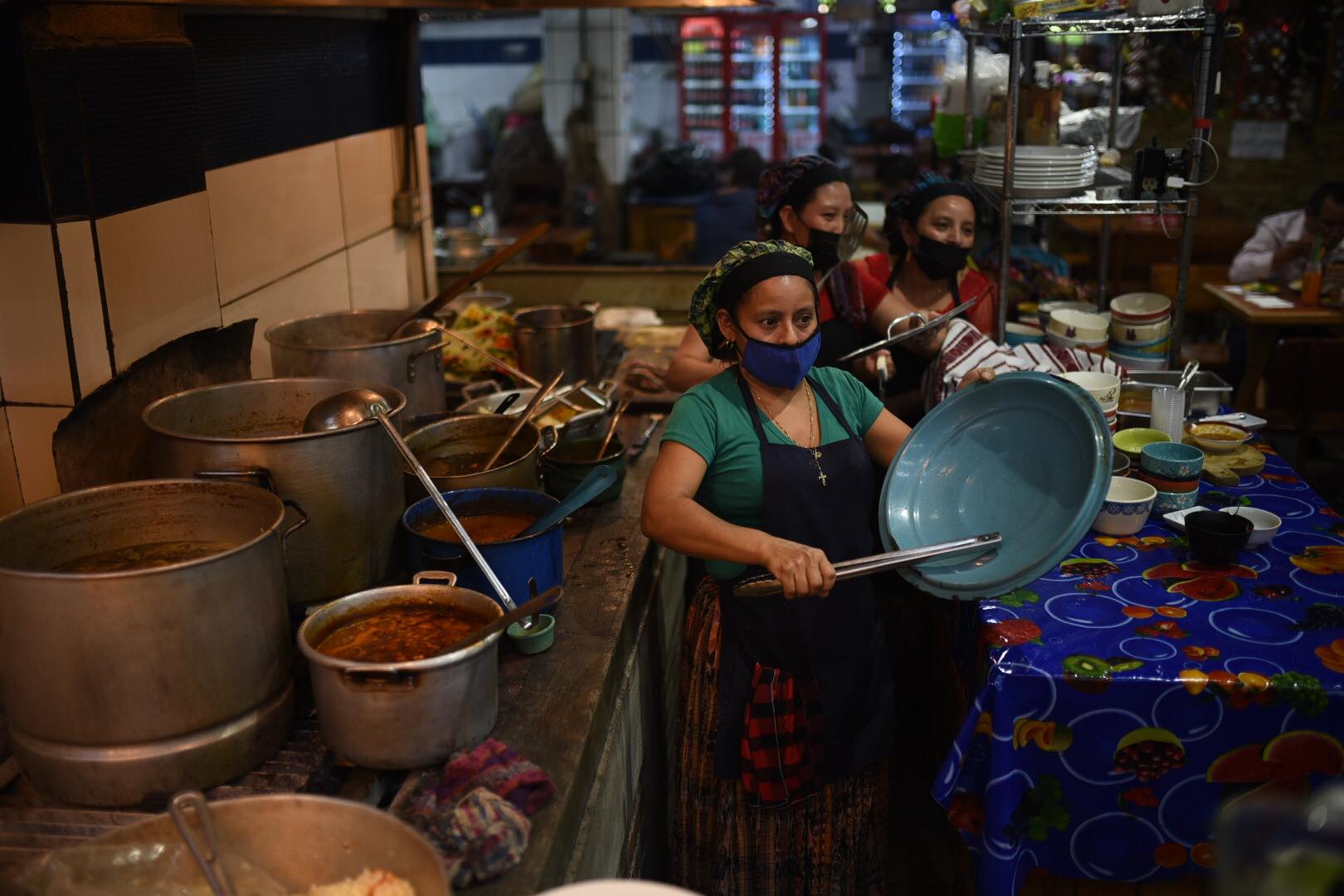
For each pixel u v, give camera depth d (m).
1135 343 3.23
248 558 1.57
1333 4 6.76
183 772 1.54
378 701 1.53
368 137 3.61
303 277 3.14
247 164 2.78
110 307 2.18
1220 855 1.10
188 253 2.46
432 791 1.54
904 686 3.18
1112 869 1.94
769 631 2.13
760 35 12.59
